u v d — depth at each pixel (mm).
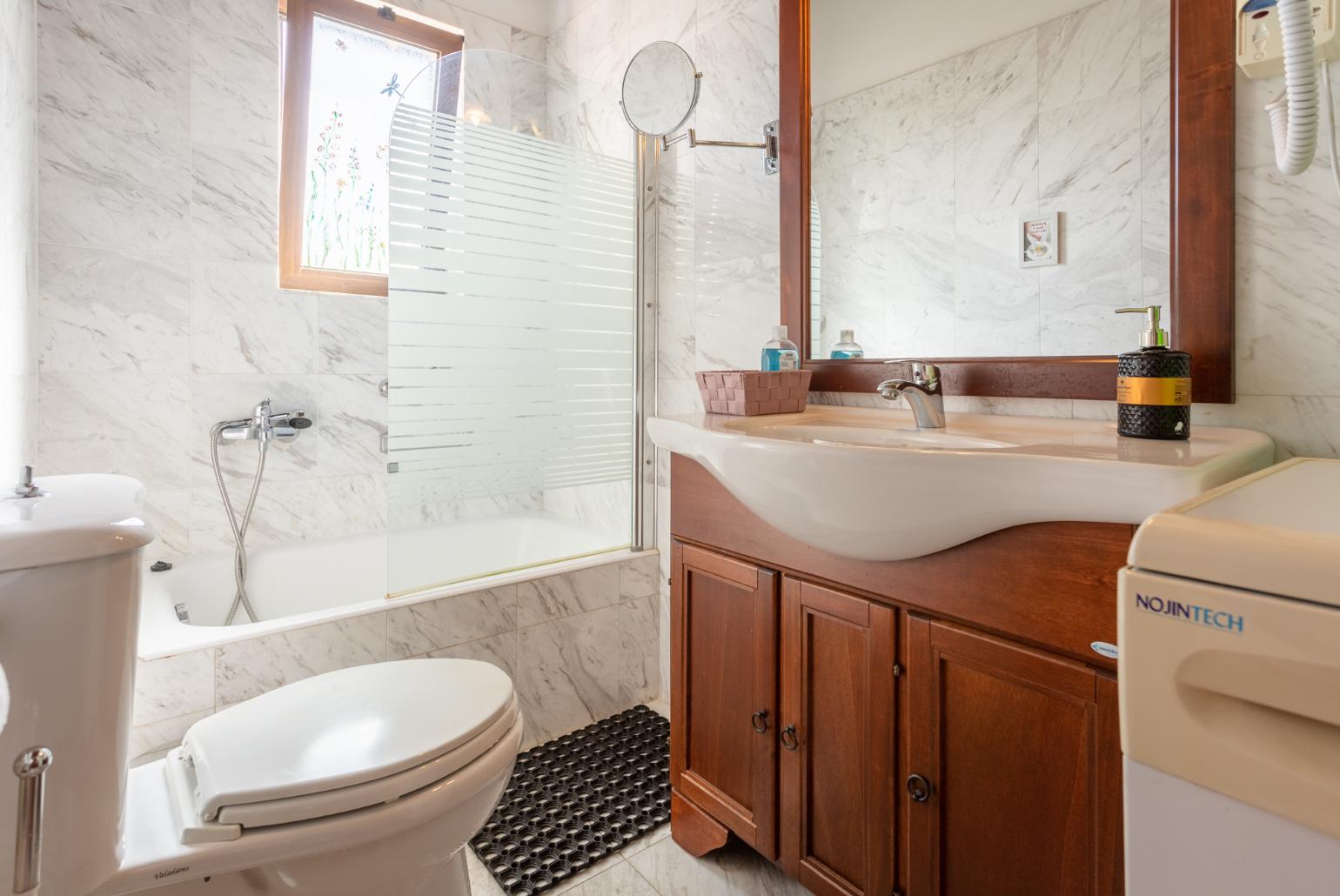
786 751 1296
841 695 1187
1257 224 1059
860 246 1635
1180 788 457
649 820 1661
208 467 2271
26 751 801
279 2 2350
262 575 2285
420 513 1937
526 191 2109
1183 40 1106
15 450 1588
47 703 817
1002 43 1356
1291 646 401
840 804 1197
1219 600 431
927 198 1495
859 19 1615
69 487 1024
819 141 1718
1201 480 727
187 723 1517
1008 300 1368
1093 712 863
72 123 2018
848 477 952
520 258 2100
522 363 2113
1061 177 1277
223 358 2283
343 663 1712
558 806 1717
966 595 988
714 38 2062
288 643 1639
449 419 1983
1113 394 1217
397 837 1027
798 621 1255
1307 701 397
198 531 2262
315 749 1043
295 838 952
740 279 2002
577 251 2211
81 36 2021
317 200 2506
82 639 833
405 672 1309
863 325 1638
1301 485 624
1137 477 751
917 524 927
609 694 2199
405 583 1904
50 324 2012
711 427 1295
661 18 2264
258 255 2336
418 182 1911
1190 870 454
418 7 2549
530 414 2133
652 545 2348
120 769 880
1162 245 1153
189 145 2199
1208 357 1097
